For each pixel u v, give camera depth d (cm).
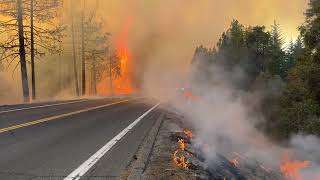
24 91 2730
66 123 1240
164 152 831
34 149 799
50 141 900
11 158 706
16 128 1077
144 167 673
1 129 1048
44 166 655
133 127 1214
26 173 604
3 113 1467
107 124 1267
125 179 594
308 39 2373
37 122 1227
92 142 910
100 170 642
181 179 630
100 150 813
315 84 2372
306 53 2450
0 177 573
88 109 1823
